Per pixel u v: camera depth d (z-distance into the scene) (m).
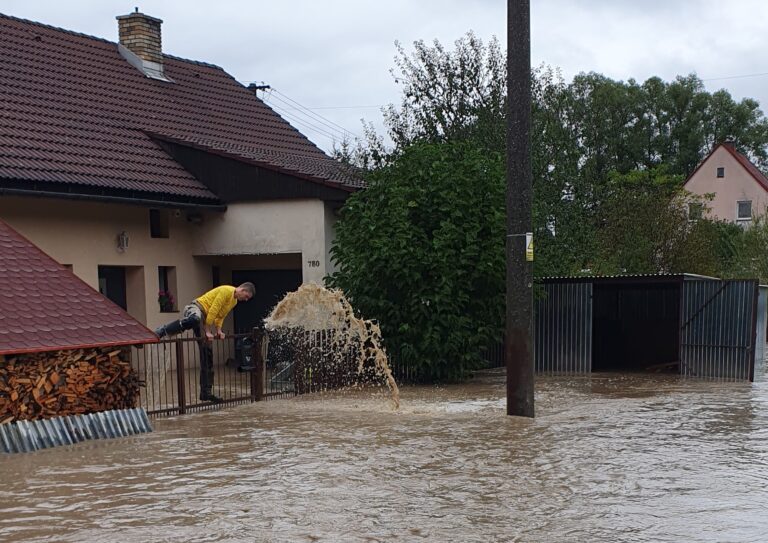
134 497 7.00
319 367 14.38
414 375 15.42
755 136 61.31
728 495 6.91
